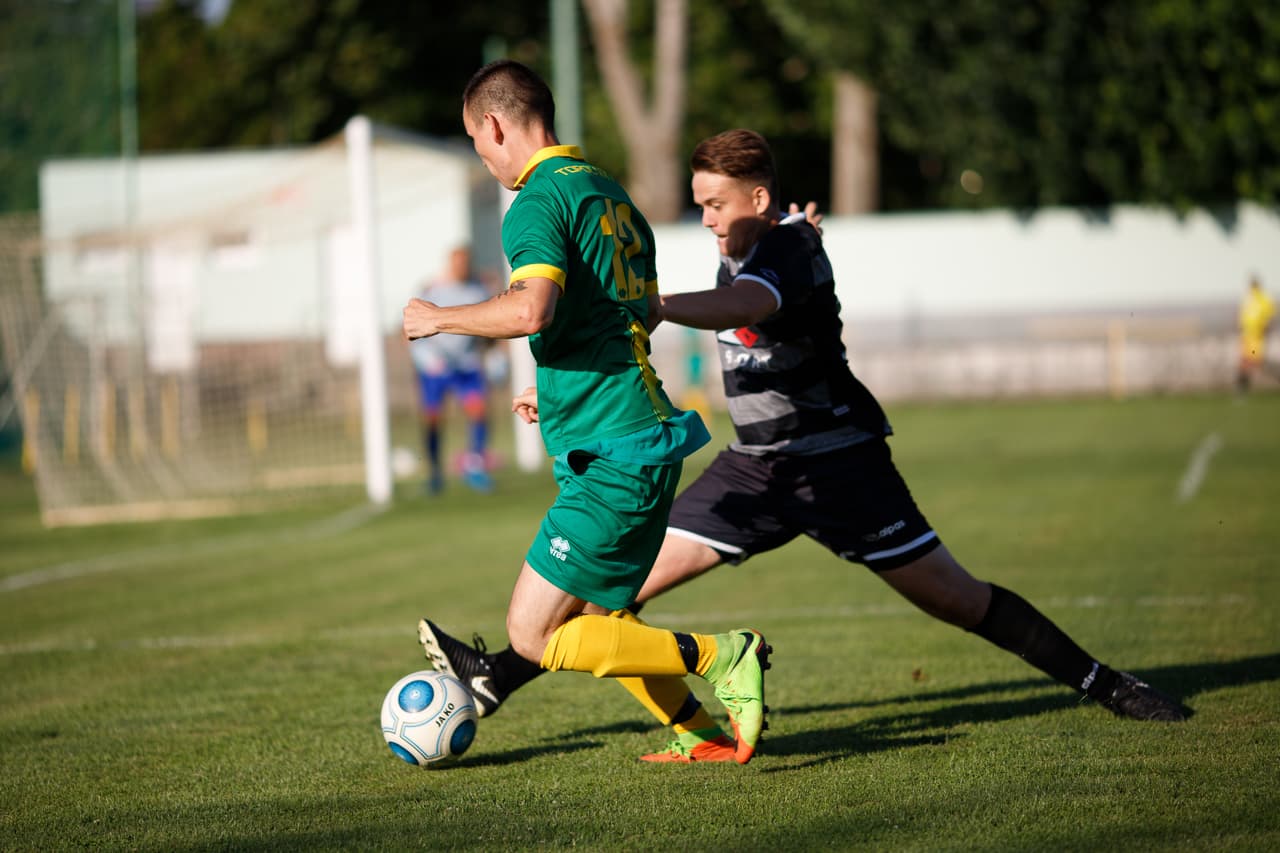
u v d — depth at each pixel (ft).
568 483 43.34
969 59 282.15
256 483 183.21
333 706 61.41
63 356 169.27
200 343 213.25
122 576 108.78
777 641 73.67
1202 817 40.14
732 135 49.21
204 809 45.27
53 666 73.31
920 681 62.64
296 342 219.41
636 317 43.19
